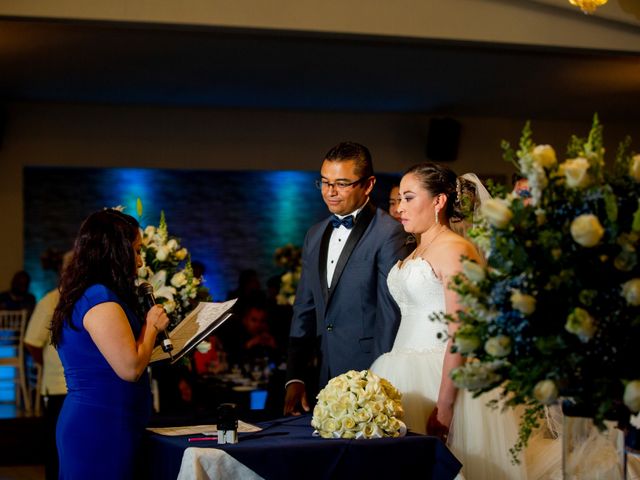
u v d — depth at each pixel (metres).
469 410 3.57
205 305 3.77
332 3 6.67
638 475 3.50
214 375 7.80
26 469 7.60
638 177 2.51
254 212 12.71
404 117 12.35
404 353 3.79
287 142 12.16
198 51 8.90
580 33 7.00
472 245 3.82
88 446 3.26
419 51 8.93
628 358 2.49
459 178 3.90
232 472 2.95
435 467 3.14
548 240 2.47
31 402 9.84
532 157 2.53
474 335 2.54
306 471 3.01
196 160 11.96
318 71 9.78
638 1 6.92
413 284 3.76
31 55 9.03
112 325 3.23
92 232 3.39
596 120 2.60
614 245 2.47
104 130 11.76
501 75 10.01
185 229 12.54
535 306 2.47
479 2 6.87
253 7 6.57
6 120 11.52
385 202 12.52
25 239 12.09
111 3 6.42
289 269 10.09
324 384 4.19
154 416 3.90
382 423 3.17
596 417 2.48
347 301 4.13
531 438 3.81
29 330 8.11
